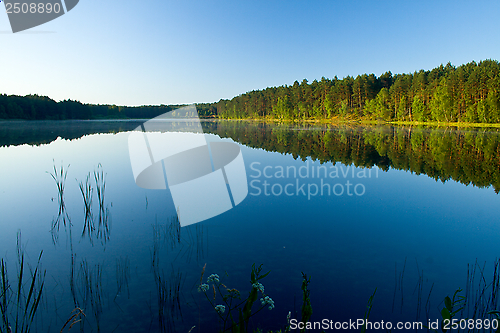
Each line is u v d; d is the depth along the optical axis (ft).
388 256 15.39
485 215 21.58
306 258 15.17
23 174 35.27
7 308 11.30
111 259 15.12
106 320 10.71
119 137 82.07
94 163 41.27
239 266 14.38
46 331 10.14
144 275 13.65
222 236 17.85
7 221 20.30
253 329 10.04
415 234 18.26
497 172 36.83
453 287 12.63
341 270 13.98
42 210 22.61
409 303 11.57
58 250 16.24
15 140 75.97
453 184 30.94
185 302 11.68
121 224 19.65
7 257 15.44
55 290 12.55
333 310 11.15
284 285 12.77
